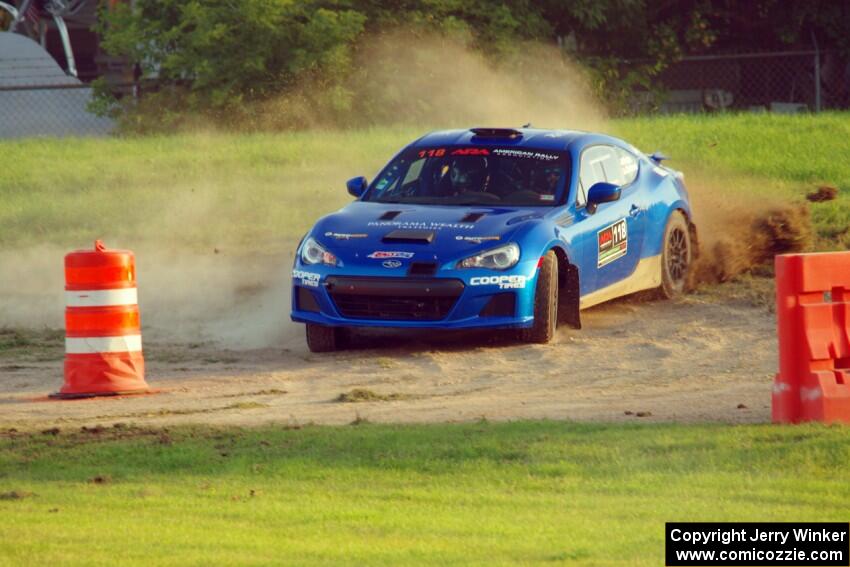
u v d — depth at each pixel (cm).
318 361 4075
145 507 2366
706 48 13112
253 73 10694
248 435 2939
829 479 2484
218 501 2403
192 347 4372
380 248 4069
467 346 4206
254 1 10338
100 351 3619
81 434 2992
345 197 6869
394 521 2248
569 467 2588
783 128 8325
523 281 4034
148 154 8231
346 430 2958
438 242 4056
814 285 2934
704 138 8038
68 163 7956
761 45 13062
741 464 2581
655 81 13188
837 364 2988
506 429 2908
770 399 3312
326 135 8869
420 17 11175
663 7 12669
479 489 2472
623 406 3266
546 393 3497
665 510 2294
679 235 4972
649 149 7706
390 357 4088
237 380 3791
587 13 11931
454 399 3434
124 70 11919
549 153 4519
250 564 1988
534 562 1994
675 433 2822
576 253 4294
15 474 2653
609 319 4600
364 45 11156
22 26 13175
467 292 3988
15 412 3384
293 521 2255
